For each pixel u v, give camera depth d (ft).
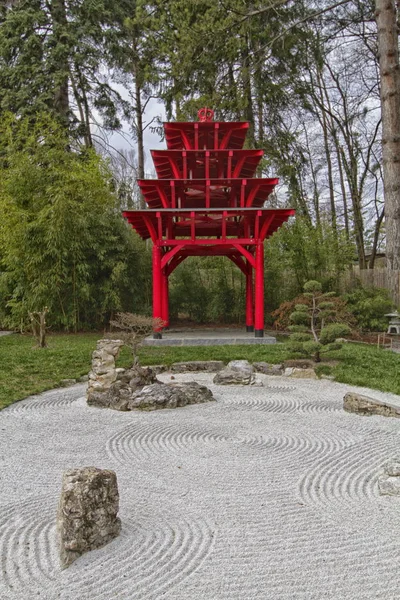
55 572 8.85
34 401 22.36
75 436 17.24
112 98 64.44
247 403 21.99
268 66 55.47
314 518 10.90
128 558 9.27
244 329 45.03
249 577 8.63
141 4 51.75
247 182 37.11
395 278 43.91
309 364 28.40
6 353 31.68
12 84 57.82
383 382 24.90
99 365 22.16
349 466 14.21
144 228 40.60
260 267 37.09
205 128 40.22
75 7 58.54
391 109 43.19
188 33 48.80
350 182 71.10
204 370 29.27
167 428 18.20
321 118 77.56
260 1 48.78
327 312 29.50
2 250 44.52
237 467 14.19
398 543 9.79
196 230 45.60
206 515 11.07
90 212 44.73
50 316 43.91
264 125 62.54
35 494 12.32
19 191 42.78
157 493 12.32
